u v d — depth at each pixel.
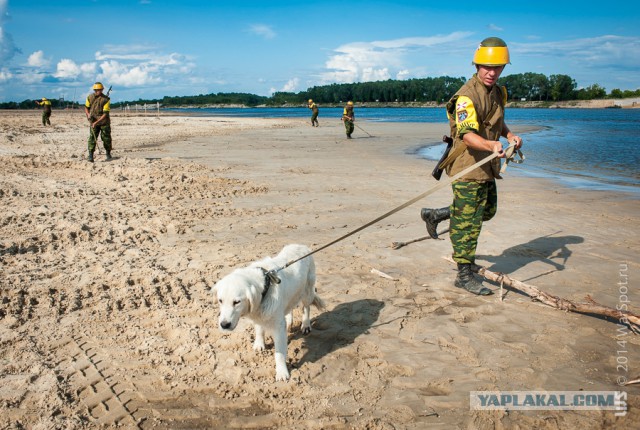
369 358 4.33
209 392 3.87
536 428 3.41
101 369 4.12
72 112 71.12
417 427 3.43
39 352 4.36
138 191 10.91
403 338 4.66
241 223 8.52
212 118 54.41
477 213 5.47
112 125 35.88
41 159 15.12
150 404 3.71
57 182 11.77
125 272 6.09
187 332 4.69
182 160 16.03
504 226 8.37
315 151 20.20
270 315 3.98
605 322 4.93
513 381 3.94
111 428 3.44
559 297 5.34
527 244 7.38
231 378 4.04
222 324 3.63
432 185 12.20
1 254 6.70
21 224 8.02
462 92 5.23
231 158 17.28
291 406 3.70
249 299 3.79
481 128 5.34
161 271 6.13
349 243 7.47
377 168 15.25
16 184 11.32
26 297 5.38
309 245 7.33
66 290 5.62
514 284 5.40
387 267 6.50
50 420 3.48
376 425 3.46
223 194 10.88
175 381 3.98
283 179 12.95
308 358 4.37
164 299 5.43
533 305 5.34
